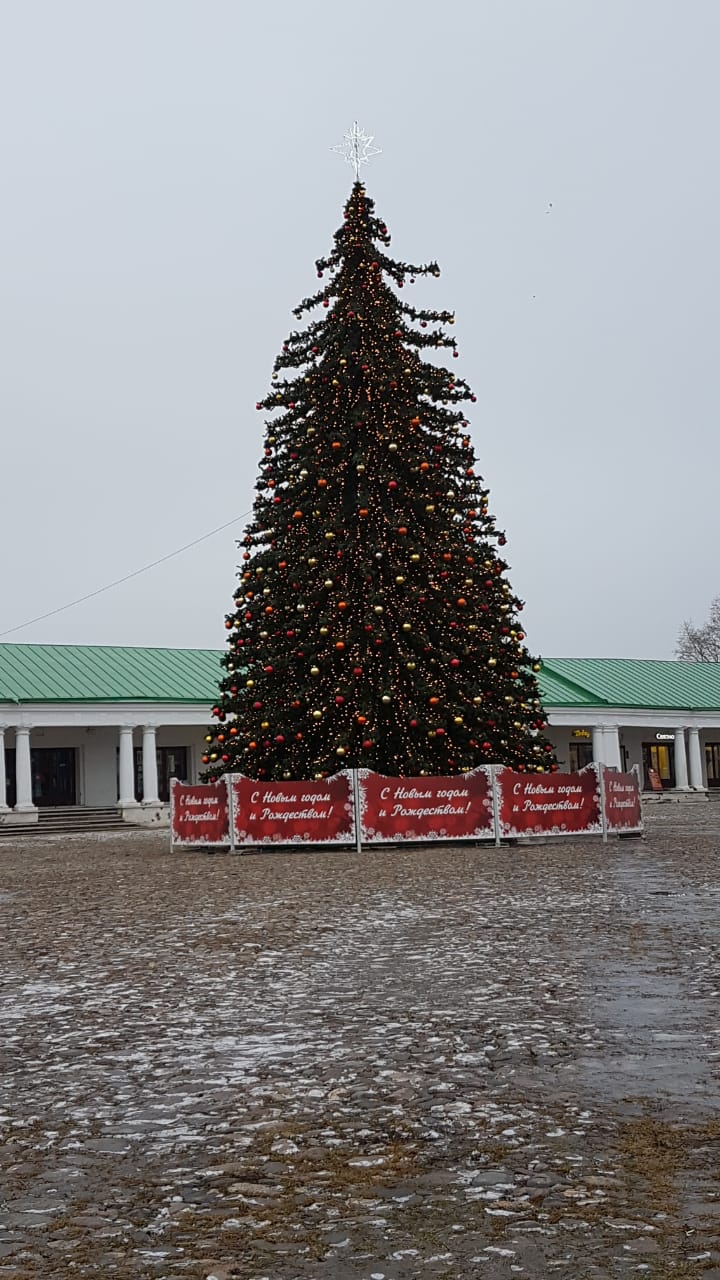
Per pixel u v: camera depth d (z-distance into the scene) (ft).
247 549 107.76
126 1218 17.26
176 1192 18.24
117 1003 32.73
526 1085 23.13
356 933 43.83
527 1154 19.24
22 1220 17.30
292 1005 31.55
